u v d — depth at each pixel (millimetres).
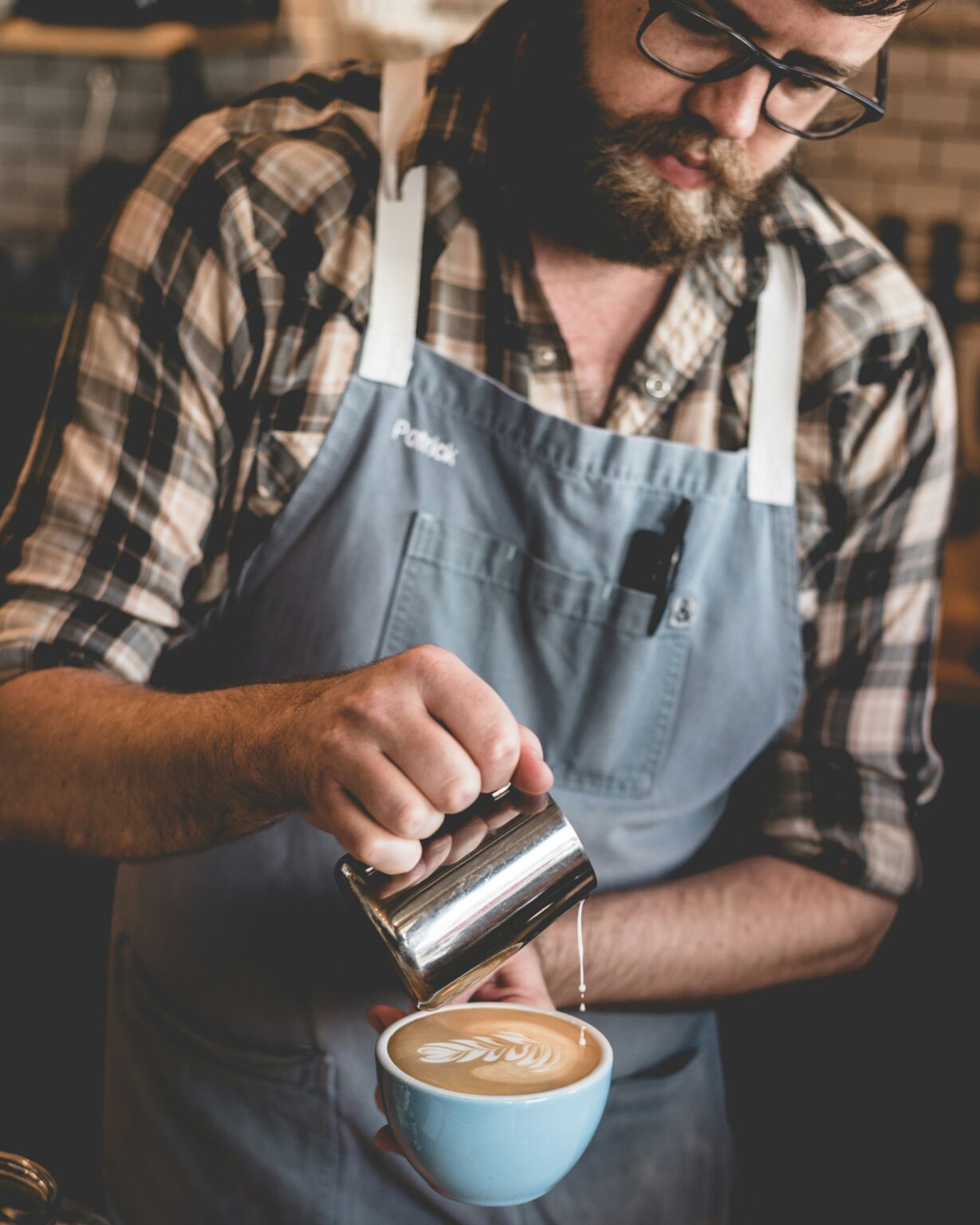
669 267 1159
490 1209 1223
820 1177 1976
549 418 1166
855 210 3188
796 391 1271
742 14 994
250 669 1208
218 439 1148
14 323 2574
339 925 1208
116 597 1108
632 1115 1287
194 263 1126
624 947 1212
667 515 1208
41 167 3328
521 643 1230
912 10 1048
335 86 1258
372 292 1174
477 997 1028
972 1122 2027
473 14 2945
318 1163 1228
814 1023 2074
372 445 1175
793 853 1322
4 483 2516
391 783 815
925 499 1320
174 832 1017
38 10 2846
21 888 2176
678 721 1280
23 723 1064
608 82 1071
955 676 2244
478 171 1183
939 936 2162
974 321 3035
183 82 3215
